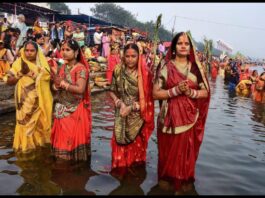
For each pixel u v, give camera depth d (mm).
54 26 15016
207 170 4406
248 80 14906
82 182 3805
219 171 4410
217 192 3719
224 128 7047
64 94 4445
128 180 3900
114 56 12742
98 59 15062
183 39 3789
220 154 5184
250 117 8609
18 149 4887
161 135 3947
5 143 5203
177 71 3840
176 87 3719
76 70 4469
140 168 4305
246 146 5754
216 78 24594
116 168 4254
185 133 3783
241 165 4738
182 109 3773
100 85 12359
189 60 3932
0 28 11445
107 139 5602
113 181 3861
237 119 8188
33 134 4973
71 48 4453
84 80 4438
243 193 3752
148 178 3977
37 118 4922
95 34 16953
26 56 4887
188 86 3689
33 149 4891
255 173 4449
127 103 4270
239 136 6445
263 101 12141
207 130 6723
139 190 3641
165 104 3918
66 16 21234
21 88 4844
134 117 4230
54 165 4301
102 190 3611
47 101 5070
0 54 8727
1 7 17203
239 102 11539
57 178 3898
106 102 9570
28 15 19141
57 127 4465
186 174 3869
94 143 5340
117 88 4379
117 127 4242
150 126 4379
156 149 5199
